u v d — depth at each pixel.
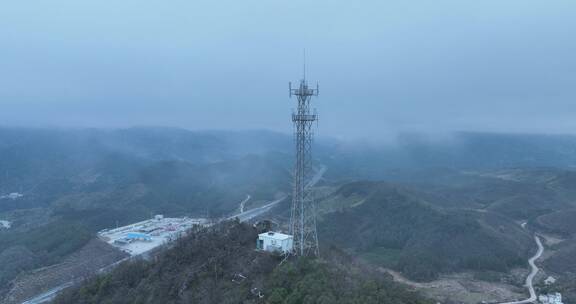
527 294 144.00
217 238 105.94
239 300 81.50
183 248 106.81
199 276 93.88
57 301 112.25
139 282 104.69
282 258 91.62
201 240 107.00
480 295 140.62
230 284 88.12
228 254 98.06
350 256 112.62
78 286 117.38
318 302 72.56
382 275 103.38
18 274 161.25
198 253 102.88
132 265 112.94
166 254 108.00
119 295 102.12
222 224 116.25
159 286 96.56
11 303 139.88
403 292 85.69
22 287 148.62
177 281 95.75
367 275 91.19
